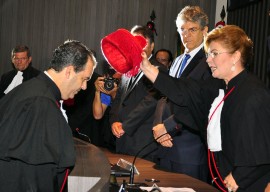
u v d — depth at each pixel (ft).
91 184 6.95
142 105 11.10
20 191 6.29
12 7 21.02
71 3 20.92
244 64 7.64
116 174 9.04
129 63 7.69
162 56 15.80
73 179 7.06
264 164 7.20
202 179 10.09
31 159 6.12
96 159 8.09
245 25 17.34
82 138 12.60
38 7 21.01
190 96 8.62
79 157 8.21
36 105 6.35
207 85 8.57
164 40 20.63
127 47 7.64
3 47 21.07
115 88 12.48
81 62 6.83
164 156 10.38
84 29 20.90
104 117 14.19
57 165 6.32
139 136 11.23
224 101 7.68
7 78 18.42
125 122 11.15
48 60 21.04
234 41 7.48
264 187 7.40
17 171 6.26
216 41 7.54
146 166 10.02
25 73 18.19
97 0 20.85
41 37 21.02
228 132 7.59
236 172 7.29
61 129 6.36
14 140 6.20
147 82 11.30
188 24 10.06
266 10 15.65
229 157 7.61
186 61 10.34
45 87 6.67
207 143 8.19
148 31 11.14
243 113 7.29
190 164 9.89
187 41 10.14
